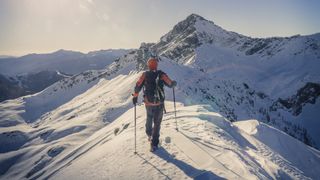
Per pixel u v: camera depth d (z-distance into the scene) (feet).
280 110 524.11
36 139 181.06
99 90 321.11
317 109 557.33
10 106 407.23
